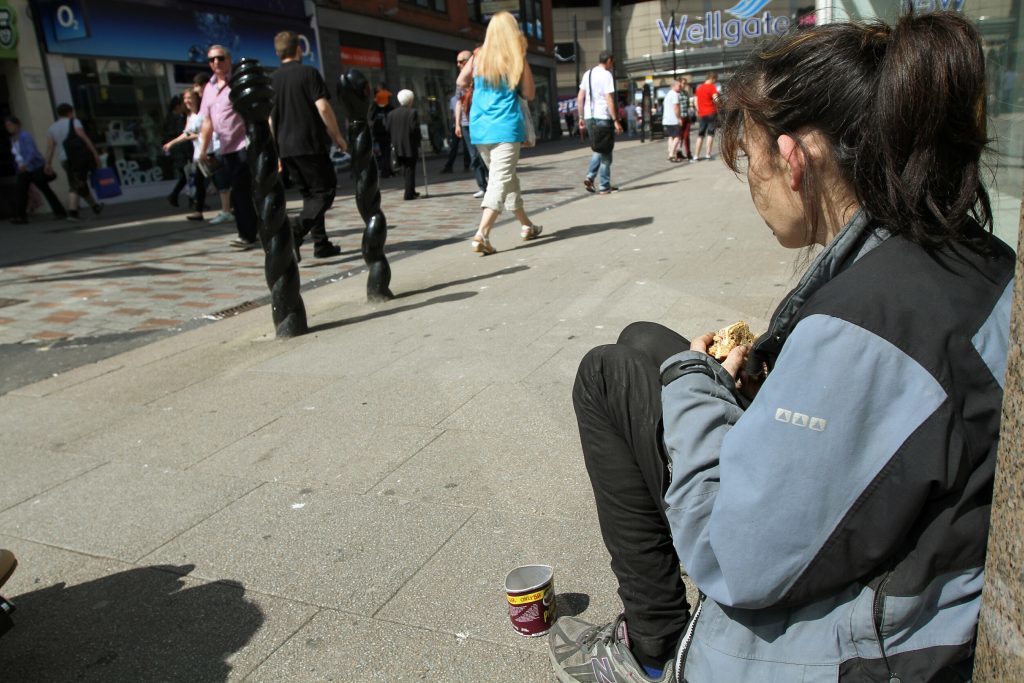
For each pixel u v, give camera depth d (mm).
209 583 2533
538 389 3852
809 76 1166
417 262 7359
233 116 8625
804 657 1122
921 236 1095
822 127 1174
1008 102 4289
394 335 4977
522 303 5402
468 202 12398
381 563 2557
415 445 3373
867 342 1029
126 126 16703
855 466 1032
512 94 6914
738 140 1315
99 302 6664
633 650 1723
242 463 3367
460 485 3006
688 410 1290
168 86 17594
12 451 3695
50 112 15047
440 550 2600
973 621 1062
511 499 2875
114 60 16344
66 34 14914
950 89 1067
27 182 13031
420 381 4113
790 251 6059
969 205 1101
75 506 3109
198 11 18000
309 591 2447
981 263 1107
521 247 7527
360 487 3062
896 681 1078
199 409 4039
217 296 6699
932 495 1040
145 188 17047
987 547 976
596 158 11391
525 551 2559
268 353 4863
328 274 7203
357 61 24625
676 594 1662
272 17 20438
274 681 2082
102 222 12734
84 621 2395
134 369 4801
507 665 2072
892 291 1052
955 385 1015
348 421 3697
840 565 1060
